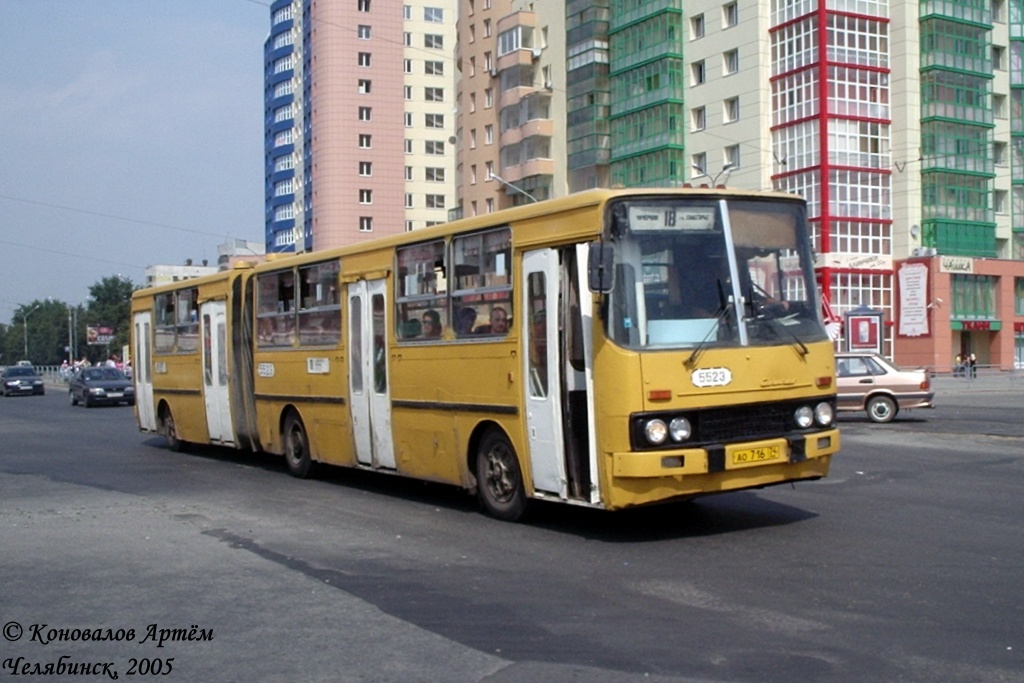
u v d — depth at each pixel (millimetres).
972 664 6078
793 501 12219
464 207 75438
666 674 6039
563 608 7590
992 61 59250
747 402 9695
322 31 93000
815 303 10383
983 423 24297
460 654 6543
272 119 117688
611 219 9617
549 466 10328
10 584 8805
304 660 6516
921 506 11758
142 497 14031
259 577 8906
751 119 55500
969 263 56781
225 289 17719
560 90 65875
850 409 25406
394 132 93938
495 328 11102
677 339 9570
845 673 5973
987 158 58000
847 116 54156
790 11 54438
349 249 13992
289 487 14773
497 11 71938
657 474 9258
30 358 145625
